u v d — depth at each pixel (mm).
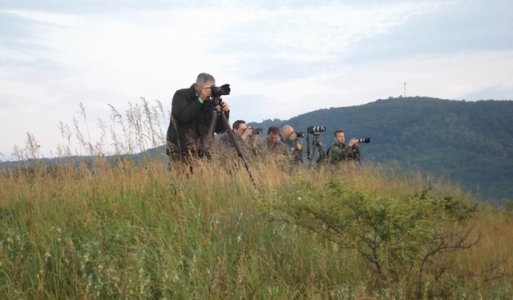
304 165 10891
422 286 6129
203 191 8109
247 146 10133
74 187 8016
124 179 8188
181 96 9359
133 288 5699
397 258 6254
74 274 5887
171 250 6492
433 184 12453
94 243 6312
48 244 6418
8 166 8602
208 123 9539
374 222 6242
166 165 8789
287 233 7137
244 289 5820
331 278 6488
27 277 5926
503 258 8734
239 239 6730
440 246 6352
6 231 6746
